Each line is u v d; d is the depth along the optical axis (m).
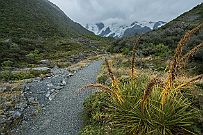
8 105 12.20
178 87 6.21
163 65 17.36
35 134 9.72
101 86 6.78
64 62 32.16
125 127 6.48
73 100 12.49
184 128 6.28
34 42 53.81
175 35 31.67
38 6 111.19
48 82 16.47
